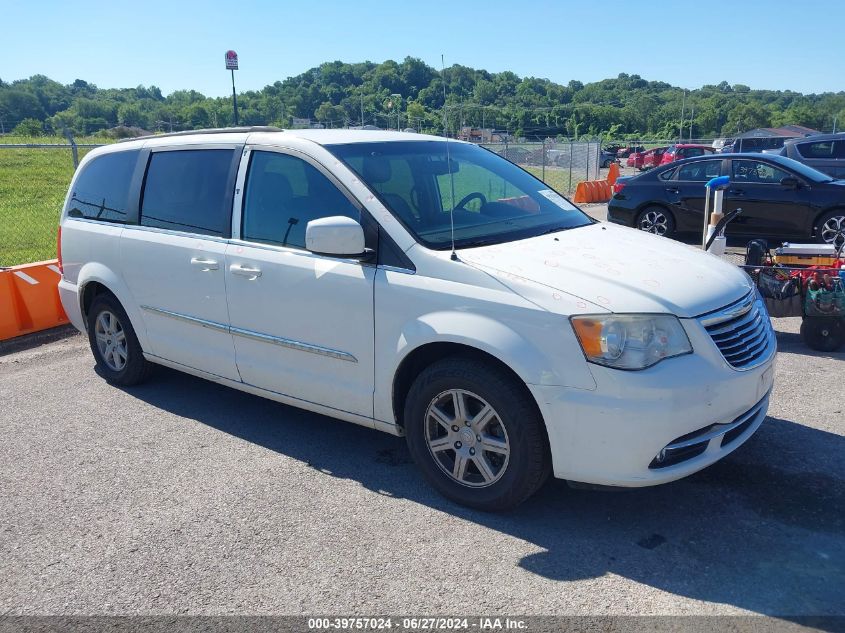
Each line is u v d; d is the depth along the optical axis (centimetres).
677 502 360
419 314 352
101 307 548
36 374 600
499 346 323
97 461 432
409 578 307
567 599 290
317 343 400
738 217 1083
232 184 446
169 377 581
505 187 450
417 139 460
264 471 411
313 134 432
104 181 546
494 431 347
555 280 329
